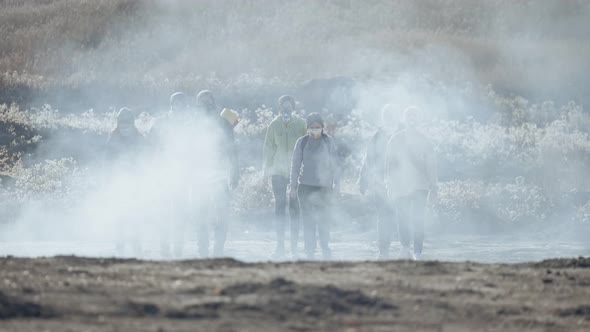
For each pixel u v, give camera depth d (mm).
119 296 27844
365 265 36125
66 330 23375
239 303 27234
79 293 28156
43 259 35688
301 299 27984
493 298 30234
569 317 28000
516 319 27281
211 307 26766
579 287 32750
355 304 28172
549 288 32344
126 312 25844
